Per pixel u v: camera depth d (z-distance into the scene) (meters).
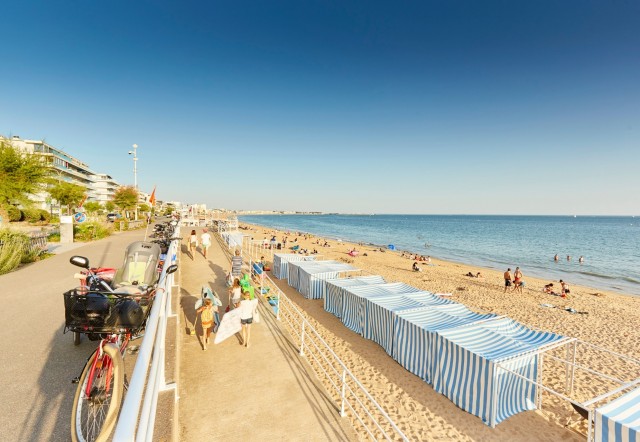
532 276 32.47
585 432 7.61
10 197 21.30
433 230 109.81
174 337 5.74
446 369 8.65
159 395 4.10
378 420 7.61
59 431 3.94
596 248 59.31
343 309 13.67
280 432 5.27
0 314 7.46
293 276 19.02
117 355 3.39
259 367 7.15
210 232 33.03
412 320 10.14
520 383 8.14
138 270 6.37
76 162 81.31
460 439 7.17
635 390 6.10
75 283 10.16
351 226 133.25
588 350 12.60
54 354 5.70
